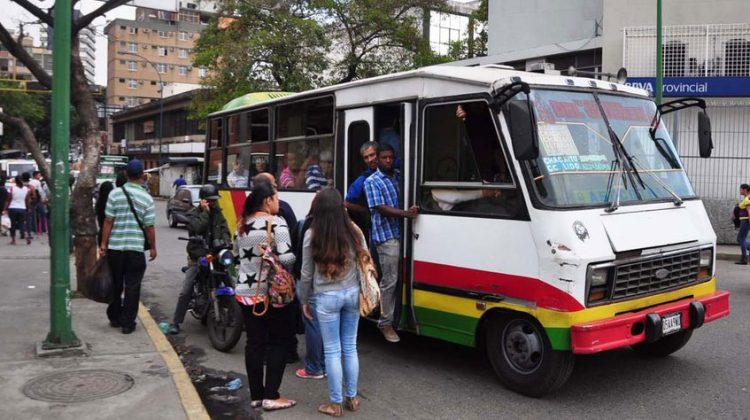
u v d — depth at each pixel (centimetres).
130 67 11000
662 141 636
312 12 2622
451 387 583
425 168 620
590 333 493
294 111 836
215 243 734
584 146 563
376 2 2616
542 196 522
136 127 7075
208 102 2725
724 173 1714
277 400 532
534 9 2509
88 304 865
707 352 684
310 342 598
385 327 641
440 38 4672
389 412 525
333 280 493
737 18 1764
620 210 545
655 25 1820
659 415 511
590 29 2380
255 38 2439
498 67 665
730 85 1678
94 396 521
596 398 549
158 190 5309
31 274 1120
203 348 724
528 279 525
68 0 625
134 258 719
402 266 633
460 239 579
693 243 587
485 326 580
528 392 548
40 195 2012
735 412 516
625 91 629
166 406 502
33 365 595
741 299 992
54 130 623
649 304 545
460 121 585
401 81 648
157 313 904
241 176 975
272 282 509
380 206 621
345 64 2677
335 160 738
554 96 568
